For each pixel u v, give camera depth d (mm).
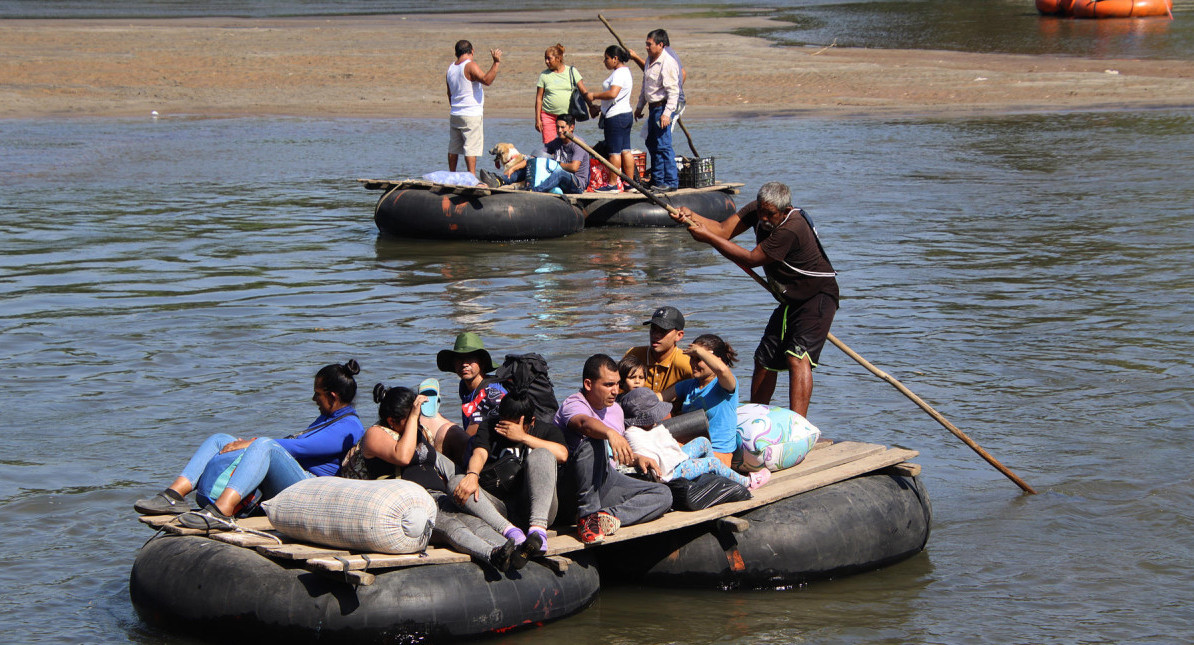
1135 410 8938
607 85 16922
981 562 6523
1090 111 31172
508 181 17141
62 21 50406
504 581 5582
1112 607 5949
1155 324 11461
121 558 6430
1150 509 7152
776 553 6176
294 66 37875
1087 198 19188
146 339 10898
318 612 5316
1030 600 6043
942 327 11445
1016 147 25297
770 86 35562
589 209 17328
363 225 17391
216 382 9531
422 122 29734
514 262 14680
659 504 6047
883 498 6578
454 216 15945
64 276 13711
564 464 5957
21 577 6180
